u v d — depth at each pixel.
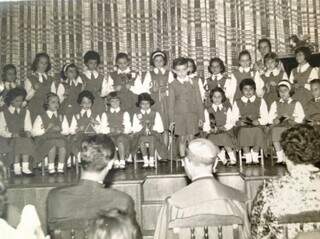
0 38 8.56
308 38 8.59
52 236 2.46
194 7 8.66
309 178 2.29
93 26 8.66
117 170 6.38
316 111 6.96
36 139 6.48
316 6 8.59
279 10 8.65
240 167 6.20
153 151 6.67
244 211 2.45
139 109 7.23
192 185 2.45
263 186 2.37
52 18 8.64
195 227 2.38
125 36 8.66
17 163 6.27
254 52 8.66
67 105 7.18
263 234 2.30
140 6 8.64
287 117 6.72
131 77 7.75
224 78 7.68
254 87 7.20
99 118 7.17
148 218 5.36
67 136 6.60
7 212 2.80
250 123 6.69
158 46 8.66
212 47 8.66
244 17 8.66
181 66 6.71
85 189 2.47
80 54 8.66
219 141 6.52
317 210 2.24
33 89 7.49
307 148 2.29
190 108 6.63
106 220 1.82
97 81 7.71
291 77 7.62
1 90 7.50
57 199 2.47
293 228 2.25
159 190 5.65
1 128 6.63
